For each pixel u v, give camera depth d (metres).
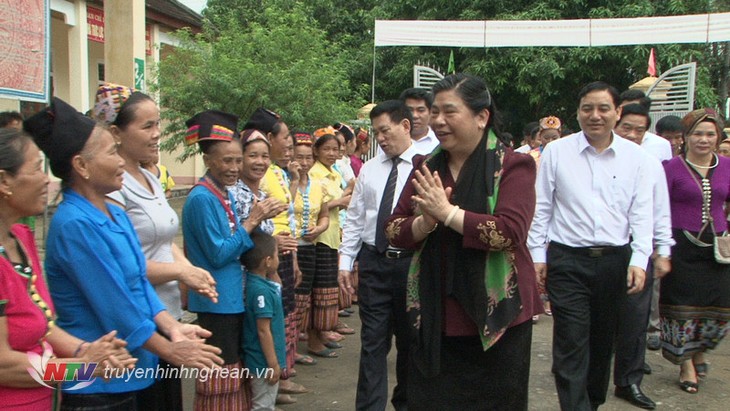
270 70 8.24
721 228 4.52
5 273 1.96
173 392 2.96
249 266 3.49
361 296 3.83
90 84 14.10
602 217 3.70
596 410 3.91
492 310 2.46
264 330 3.43
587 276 3.69
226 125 3.32
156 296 2.61
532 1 14.51
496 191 2.47
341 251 4.06
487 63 14.23
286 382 4.46
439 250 2.57
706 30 10.32
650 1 14.13
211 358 2.45
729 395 4.56
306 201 4.88
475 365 2.61
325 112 8.49
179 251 3.17
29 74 5.16
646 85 10.84
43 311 2.10
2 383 1.98
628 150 3.76
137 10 6.44
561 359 3.68
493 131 2.60
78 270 2.25
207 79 7.95
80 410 2.38
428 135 4.37
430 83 10.19
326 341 5.73
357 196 4.03
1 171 1.99
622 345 4.30
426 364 2.61
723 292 4.51
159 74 8.49
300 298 4.97
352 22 19.42
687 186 4.53
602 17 13.74
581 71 14.15
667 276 4.65
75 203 2.32
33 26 5.18
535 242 3.86
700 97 13.73
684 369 4.71
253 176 3.79
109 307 2.28
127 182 2.79
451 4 14.75
